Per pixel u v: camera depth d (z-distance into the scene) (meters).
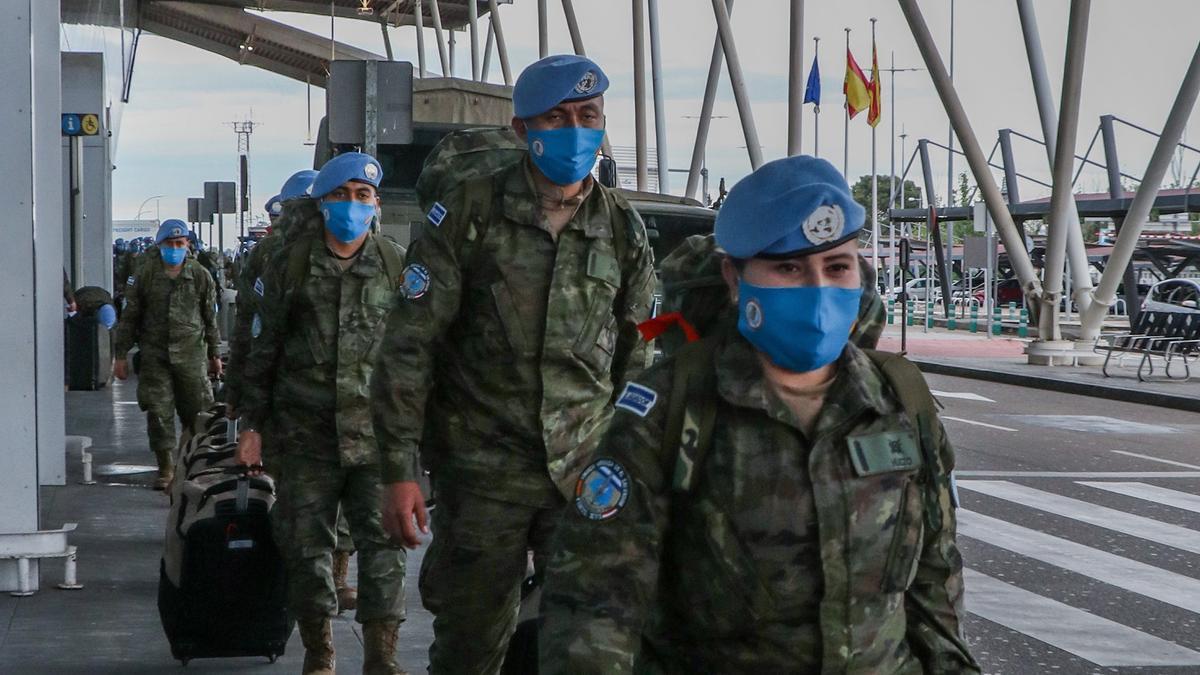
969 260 36.06
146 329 11.23
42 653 6.44
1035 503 11.62
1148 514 11.12
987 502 11.66
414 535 4.36
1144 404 20.88
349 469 5.75
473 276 4.43
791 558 2.51
